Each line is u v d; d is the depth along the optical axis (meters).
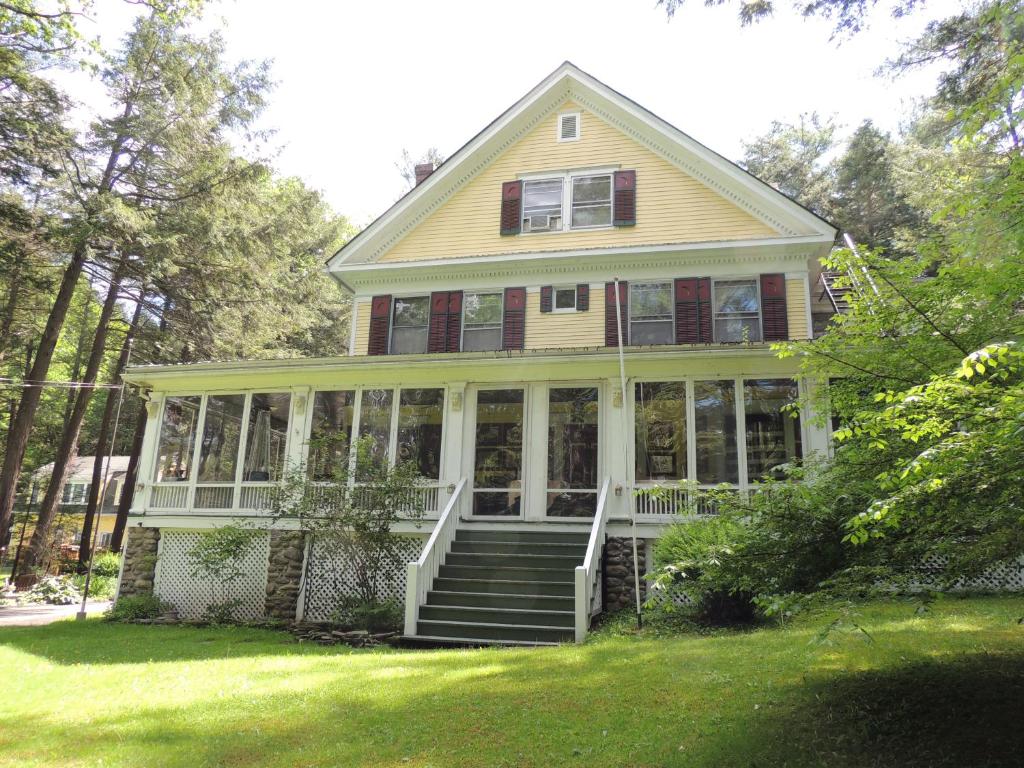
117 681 6.98
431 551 10.50
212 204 20.92
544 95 16.77
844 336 5.85
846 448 5.32
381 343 16.33
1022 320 5.00
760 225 15.05
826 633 4.09
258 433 13.11
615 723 4.84
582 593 9.10
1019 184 4.76
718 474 11.10
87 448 40.22
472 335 16.08
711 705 5.11
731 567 4.95
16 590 18.58
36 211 18.11
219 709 5.69
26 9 14.28
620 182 15.93
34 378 19.56
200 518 12.89
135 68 20.12
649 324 15.08
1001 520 3.75
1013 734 4.09
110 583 18.89
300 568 12.11
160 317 23.27
